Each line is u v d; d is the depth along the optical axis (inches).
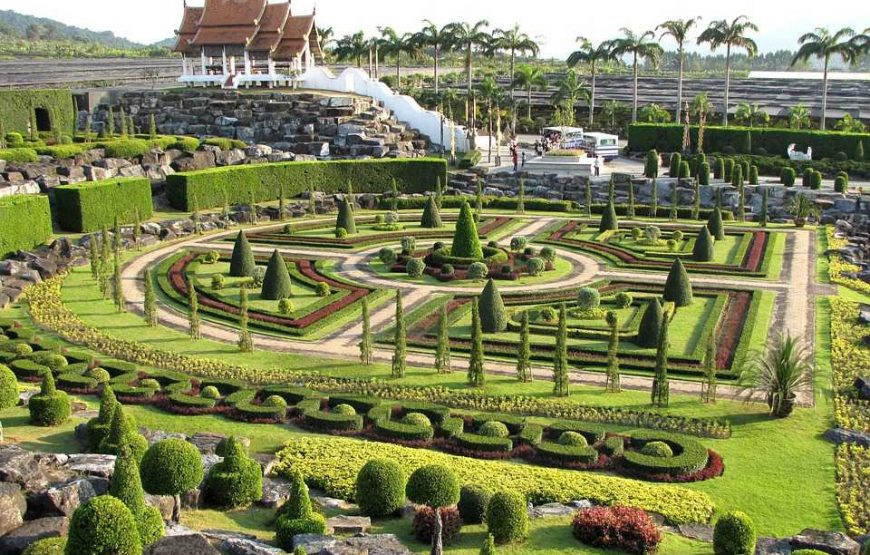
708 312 1982.0
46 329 1813.5
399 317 1542.8
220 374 1569.9
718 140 4234.7
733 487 1143.6
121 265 2427.4
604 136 4298.7
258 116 4136.3
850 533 1022.4
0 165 2736.2
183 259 2463.1
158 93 4370.1
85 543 689.0
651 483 1144.2
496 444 1238.3
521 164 3912.4
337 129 4035.4
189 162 3373.5
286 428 1327.5
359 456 1179.9
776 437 1304.1
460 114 5108.3
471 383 1518.2
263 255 2527.1
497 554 904.9
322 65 5477.4
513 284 2208.4
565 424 1317.7
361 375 1573.6
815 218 3179.1
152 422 1330.0
